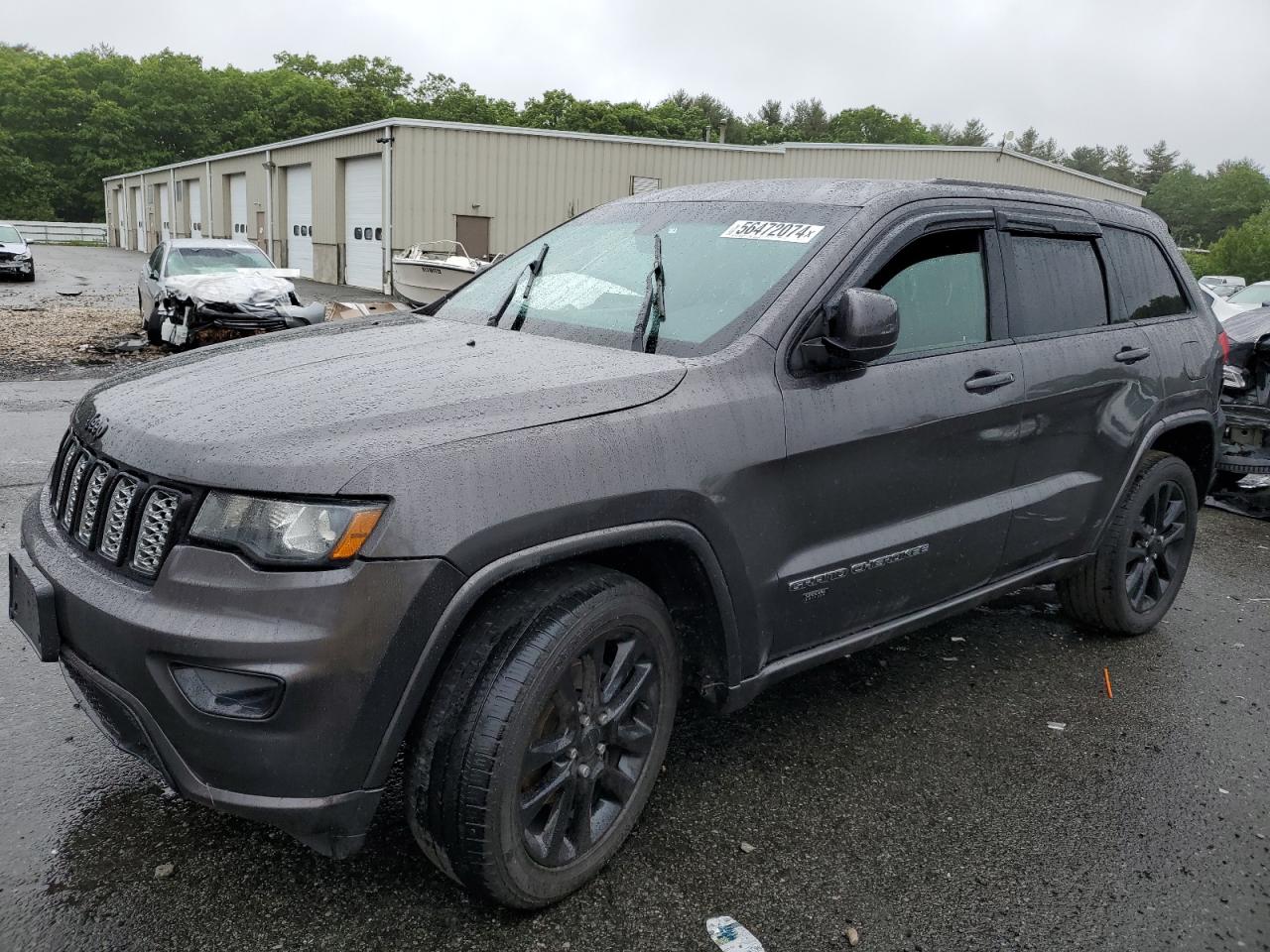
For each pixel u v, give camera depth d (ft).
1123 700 12.88
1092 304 12.98
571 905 8.28
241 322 40.68
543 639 7.48
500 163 86.43
